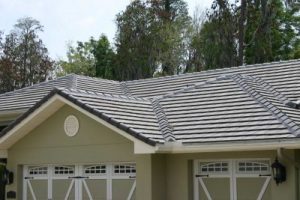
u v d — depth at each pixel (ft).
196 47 131.03
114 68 146.10
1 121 68.54
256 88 51.01
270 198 42.34
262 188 42.75
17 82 158.20
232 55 113.60
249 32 116.37
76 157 50.26
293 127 40.57
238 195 43.93
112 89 68.39
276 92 51.13
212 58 115.34
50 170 52.90
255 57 115.03
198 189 45.88
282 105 46.75
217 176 45.09
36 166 53.83
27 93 71.20
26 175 54.49
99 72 155.63
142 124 47.24
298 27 130.62
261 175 42.88
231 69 62.03
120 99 53.26
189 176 45.98
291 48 129.29
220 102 49.65
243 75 57.21
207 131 44.50
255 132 41.73
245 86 51.60
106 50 156.87
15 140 54.34
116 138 47.73
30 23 164.14
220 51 114.01
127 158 46.88
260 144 40.29
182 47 146.72
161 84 64.54
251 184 43.39
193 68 133.59
